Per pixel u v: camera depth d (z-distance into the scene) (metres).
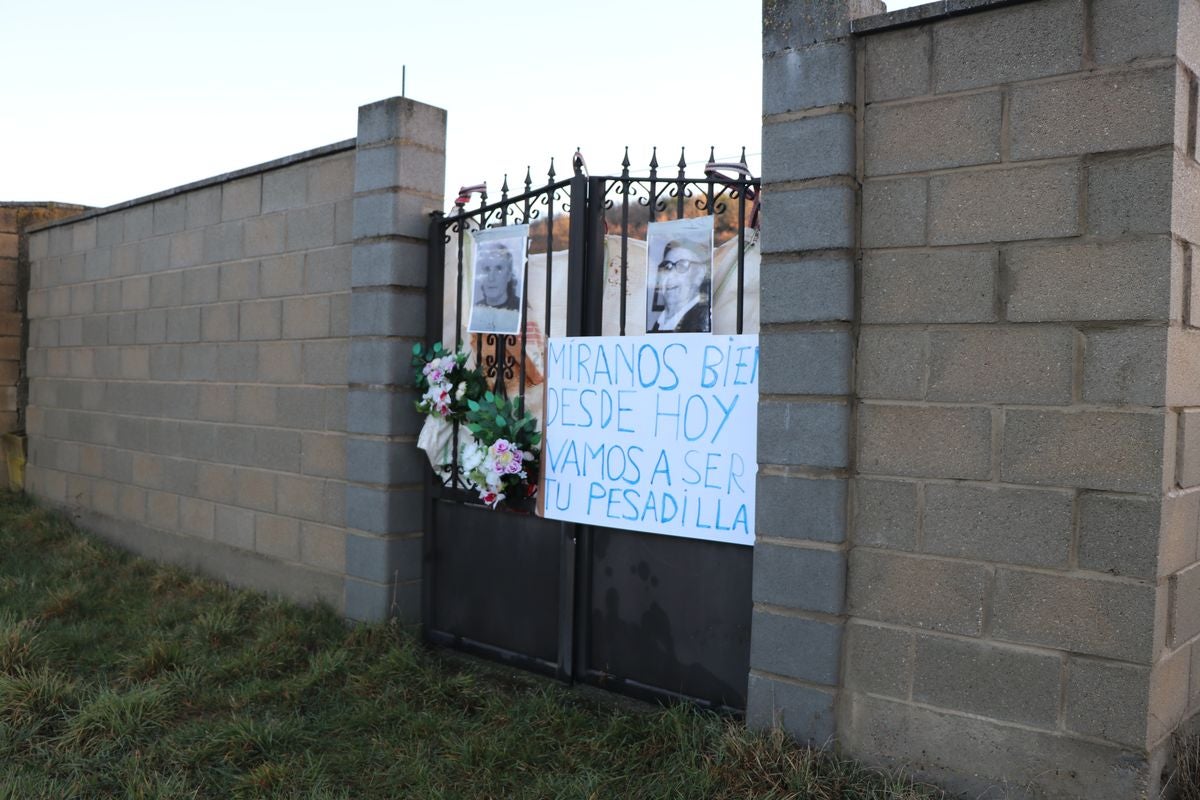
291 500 5.71
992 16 3.12
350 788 3.55
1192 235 2.97
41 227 8.47
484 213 4.89
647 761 3.63
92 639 5.14
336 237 5.43
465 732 3.92
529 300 4.70
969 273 3.17
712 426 3.88
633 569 4.24
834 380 3.41
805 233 3.47
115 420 7.42
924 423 3.26
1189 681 3.17
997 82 3.11
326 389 5.49
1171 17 2.81
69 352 8.09
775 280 3.56
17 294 9.41
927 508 3.26
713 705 3.96
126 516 7.26
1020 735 3.08
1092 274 2.94
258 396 5.98
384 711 4.18
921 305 3.27
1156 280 2.83
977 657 3.16
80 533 7.73
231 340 6.20
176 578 6.29
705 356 3.91
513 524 4.74
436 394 4.83
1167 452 2.87
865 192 3.39
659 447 4.05
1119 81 2.90
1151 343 2.84
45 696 4.17
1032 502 3.05
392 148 5.03
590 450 4.30
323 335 5.51
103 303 7.61
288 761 3.73
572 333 4.39
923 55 3.26
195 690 4.41
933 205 3.24
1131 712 2.88
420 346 5.00
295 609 5.50
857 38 3.40
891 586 3.34
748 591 3.88
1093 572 2.94
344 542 5.36
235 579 6.15
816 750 3.45
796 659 3.52
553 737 3.85
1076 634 2.97
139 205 7.12
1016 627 3.08
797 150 3.49
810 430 3.47
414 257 5.11
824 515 3.43
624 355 4.17
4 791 3.46
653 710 4.11
